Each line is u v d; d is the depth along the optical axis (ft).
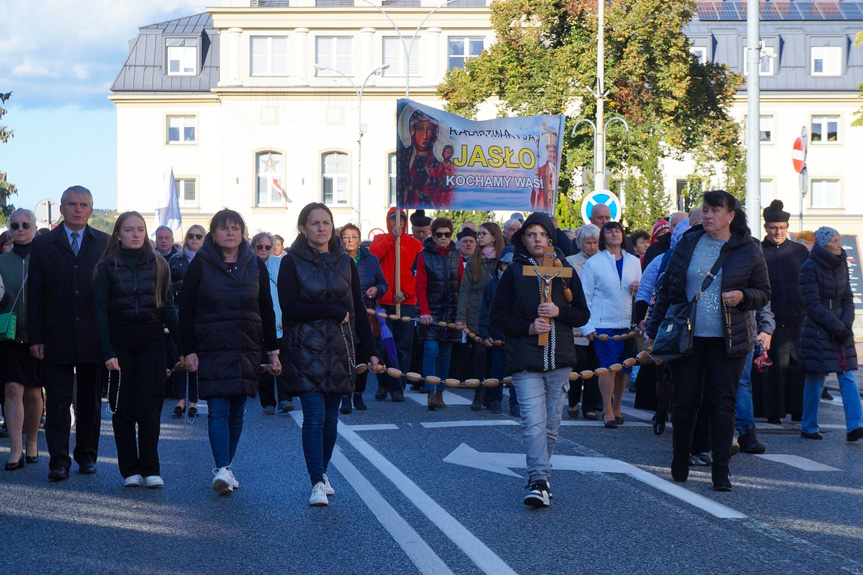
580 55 125.59
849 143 183.52
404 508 23.57
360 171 177.37
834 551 19.83
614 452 31.12
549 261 24.22
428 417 39.47
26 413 30.04
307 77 177.27
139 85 181.98
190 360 25.12
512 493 25.21
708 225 26.08
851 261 158.30
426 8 175.83
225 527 21.83
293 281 24.23
